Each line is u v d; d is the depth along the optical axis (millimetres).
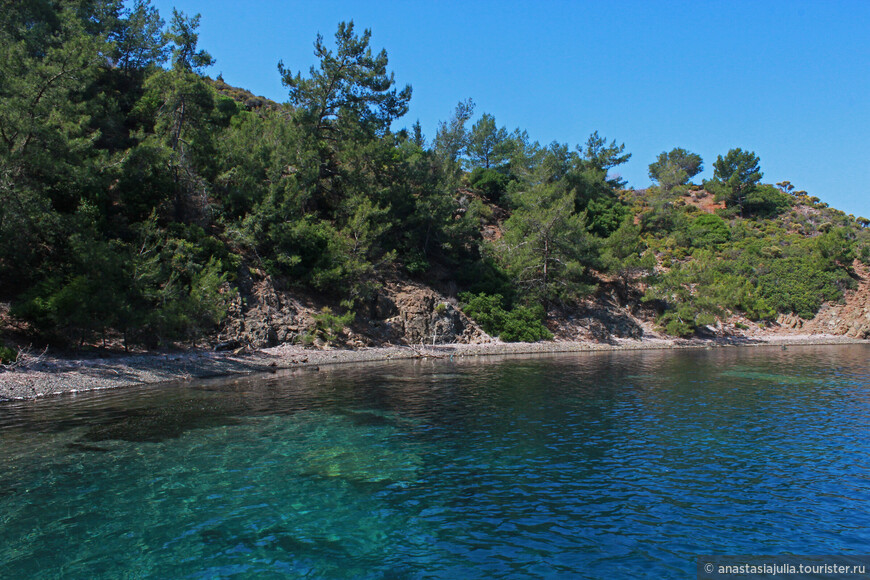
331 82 48875
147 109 44969
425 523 9844
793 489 11664
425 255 51406
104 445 14203
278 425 16922
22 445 14023
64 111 27234
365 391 23594
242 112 55875
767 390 25094
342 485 11789
